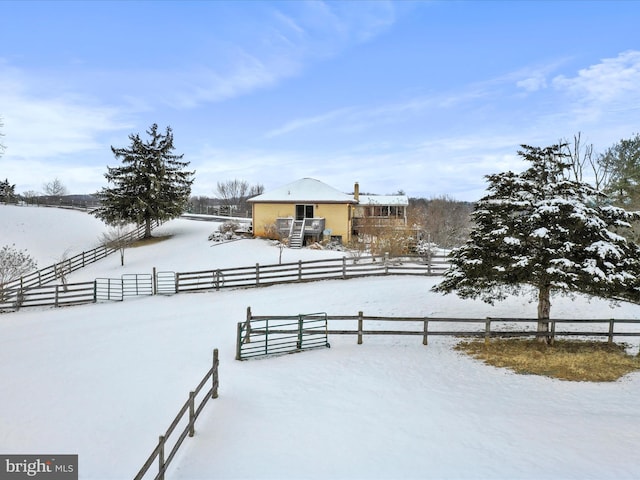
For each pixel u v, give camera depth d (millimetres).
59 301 24266
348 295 20719
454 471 7023
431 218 49844
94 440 8484
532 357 12930
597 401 9750
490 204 14352
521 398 10039
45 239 40594
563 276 12555
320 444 8039
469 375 11664
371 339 15289
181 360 13297
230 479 6895
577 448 7633
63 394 10758
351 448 7871
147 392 10766
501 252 13977
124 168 38750
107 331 17078
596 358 12711
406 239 34562
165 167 40438
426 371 12031
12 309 22750
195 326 17375
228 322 17750
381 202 47094
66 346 15125
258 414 9359
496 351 13672
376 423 8883
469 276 14141
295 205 38219
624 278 12086
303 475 6984
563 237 13352
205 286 25312
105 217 39031
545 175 14203
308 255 31094
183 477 6969
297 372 12055
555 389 10539
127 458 7789
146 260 32969
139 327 17531
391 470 7098
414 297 20062
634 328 16234
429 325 16938
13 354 14328
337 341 15109
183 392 10727
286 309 19031
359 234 40562
